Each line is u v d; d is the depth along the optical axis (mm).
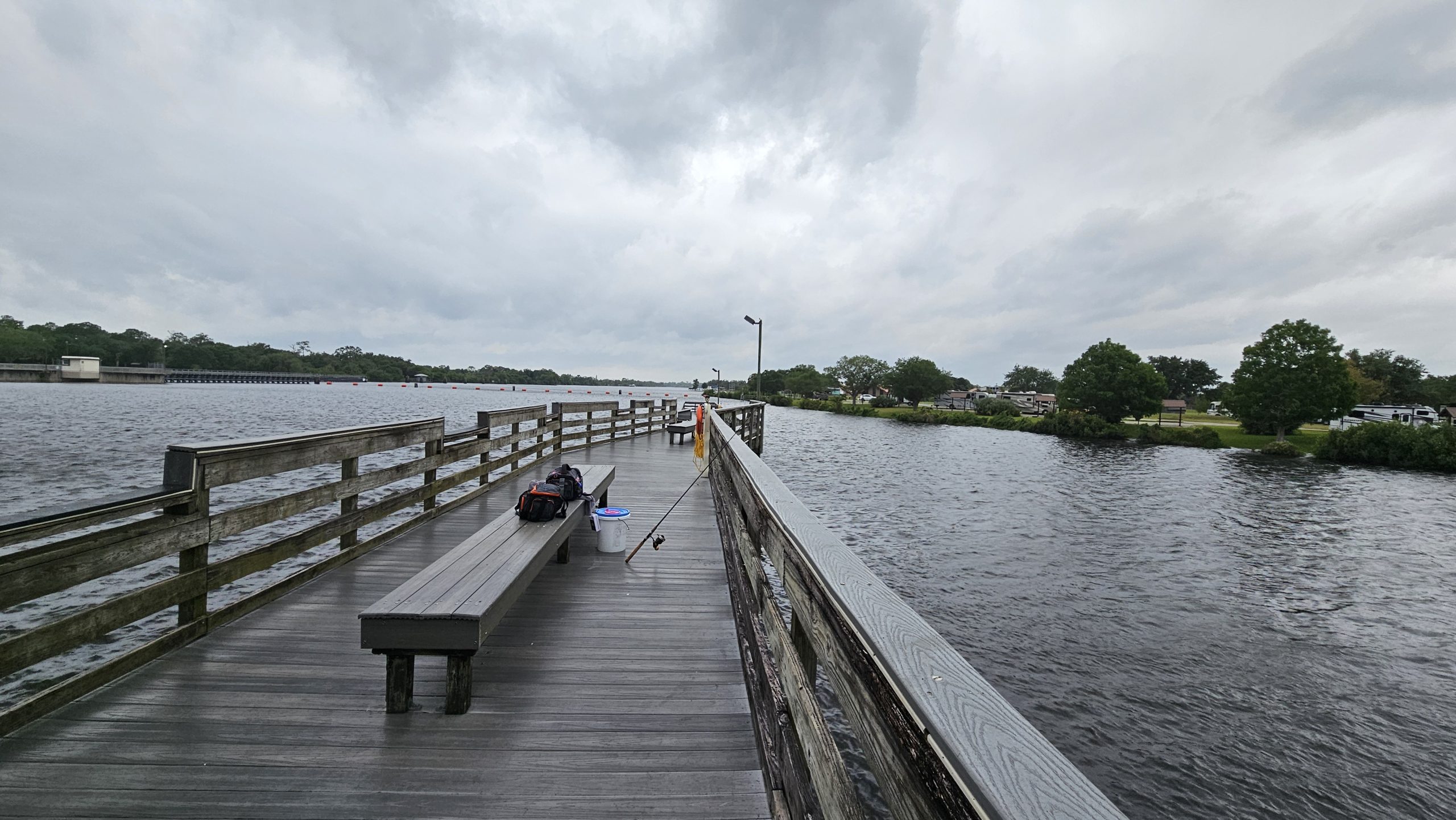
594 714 2461
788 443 41312
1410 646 10336
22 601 2055
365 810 1865
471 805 1906
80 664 4910
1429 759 7090
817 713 1326
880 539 16094
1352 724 7797
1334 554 16391
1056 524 18969
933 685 759
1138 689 8508
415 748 2186
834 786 1129
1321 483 29453
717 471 6621
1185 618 11328
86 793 1897
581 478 4574
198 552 3000
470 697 2516
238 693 2518
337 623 3254
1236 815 6156
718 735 2338
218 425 33000
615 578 4250
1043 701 8102
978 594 12078
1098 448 44219
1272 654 9906
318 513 11602
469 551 3088
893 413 76438
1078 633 10344
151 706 2395
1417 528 19812
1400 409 58594
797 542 1576
